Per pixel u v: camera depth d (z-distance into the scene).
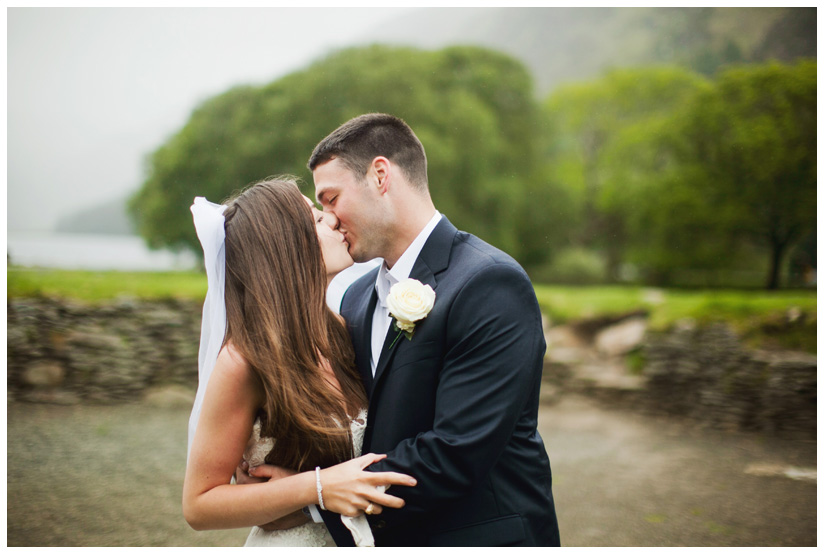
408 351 1.37
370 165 1.47
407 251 1.50
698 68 30.30
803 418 5.63
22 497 4.03
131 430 5.59
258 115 15.11
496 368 1.30
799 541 3.38
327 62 15.79
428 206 1.54
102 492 4.14
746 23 30.34
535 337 1.36
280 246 1.47
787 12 28.83
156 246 15.71
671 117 19.45
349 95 15.22
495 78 17.83
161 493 4.15
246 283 1.44
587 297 7.93
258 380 1.39
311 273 1.50
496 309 1.32
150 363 6.64
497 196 16.62
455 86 16.81
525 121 18.77
